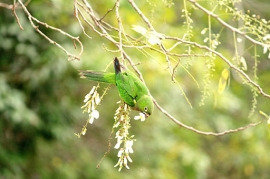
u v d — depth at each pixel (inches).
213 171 614.2
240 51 519.8
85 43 460.8
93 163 534.9
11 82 468.8
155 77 500.7
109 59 450.6
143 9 466.3
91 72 201.2
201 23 573.6
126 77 196.9
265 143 587.2
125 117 189.9
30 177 504.4
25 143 494.3
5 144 489.1
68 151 533.0
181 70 519.5
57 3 437.4
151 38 194.5
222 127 603.8
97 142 556.1
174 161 562.6
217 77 522.0
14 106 435.5
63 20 454.0
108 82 199.9
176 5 571.5
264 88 619.5
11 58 470.6
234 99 579.2
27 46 451.2
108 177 527.8
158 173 547.5
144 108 197.9
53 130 485.1
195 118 590.6
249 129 582.2
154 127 557.0
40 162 507.2
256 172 602.2
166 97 549.0
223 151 603.8
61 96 490.9
